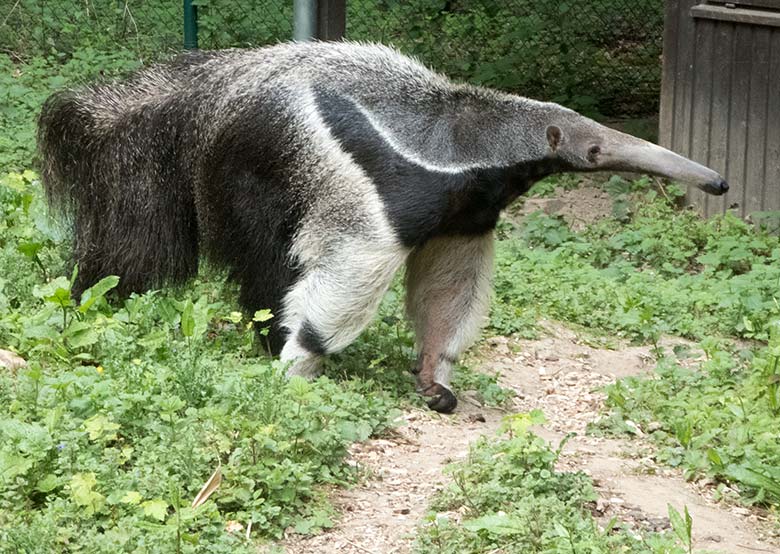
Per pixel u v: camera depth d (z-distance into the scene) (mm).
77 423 6117
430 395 7910
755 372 8297
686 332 10125
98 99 8352
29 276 8586
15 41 16266
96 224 8391
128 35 16328
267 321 7961
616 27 17078
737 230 12672
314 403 6582
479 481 6309
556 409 8312
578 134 7574
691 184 7566
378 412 7246
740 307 10336
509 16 16859
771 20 12461
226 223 7910
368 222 7312
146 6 16797
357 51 7684
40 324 7504
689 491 6805
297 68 7590
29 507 5531
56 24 16516
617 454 7344
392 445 7070
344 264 7379
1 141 12609
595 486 6629
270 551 5461
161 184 8148
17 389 6527
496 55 16344
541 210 13016
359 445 6938
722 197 13266
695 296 10734
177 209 8195
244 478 5832
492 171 7469
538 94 15758
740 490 6809
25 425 5852
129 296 8438
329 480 6285
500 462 6414
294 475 5969
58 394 6422
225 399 6586
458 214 7574
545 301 10438
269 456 6090
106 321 7633
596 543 5523
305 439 6289
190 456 5816
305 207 7508
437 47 16312
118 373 6852
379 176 7312
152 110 8125
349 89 7441
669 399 8180
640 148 7590
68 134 8367
